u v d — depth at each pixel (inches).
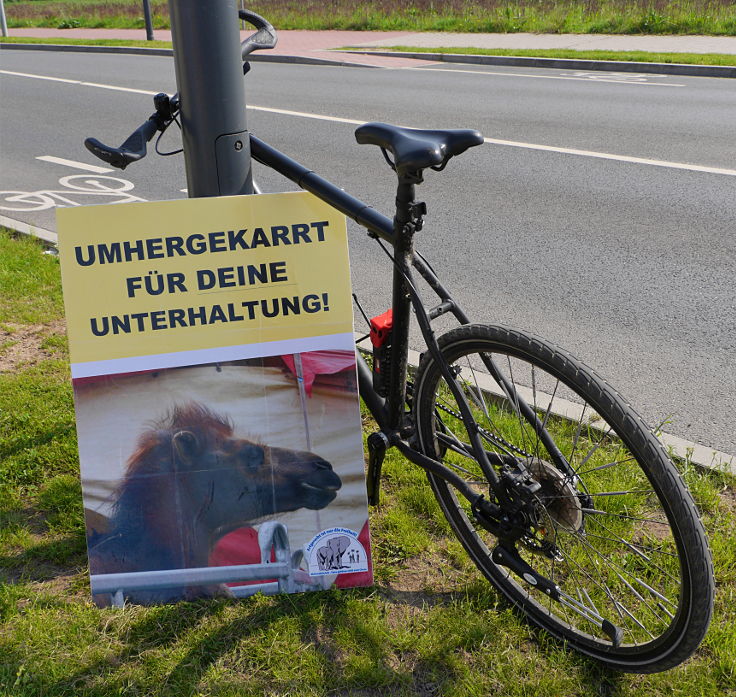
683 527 77.9
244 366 95.1
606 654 88.7
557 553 90.8
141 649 92.0
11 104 478.3
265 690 87.3
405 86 505.4
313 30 847.1
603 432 103.5
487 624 94.7
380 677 87.7
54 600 98.5
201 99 96.0
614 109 406.0
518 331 87.7
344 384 96.1
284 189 289.7
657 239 227.9
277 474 96.5
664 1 784.9
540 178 290.4
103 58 705.6
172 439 95.1
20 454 125.1
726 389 150.0
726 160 304.8
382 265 215.9
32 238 226.4
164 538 96.0
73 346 93.0
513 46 666.8
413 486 118.0
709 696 84.7
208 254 93.6
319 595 99.0
